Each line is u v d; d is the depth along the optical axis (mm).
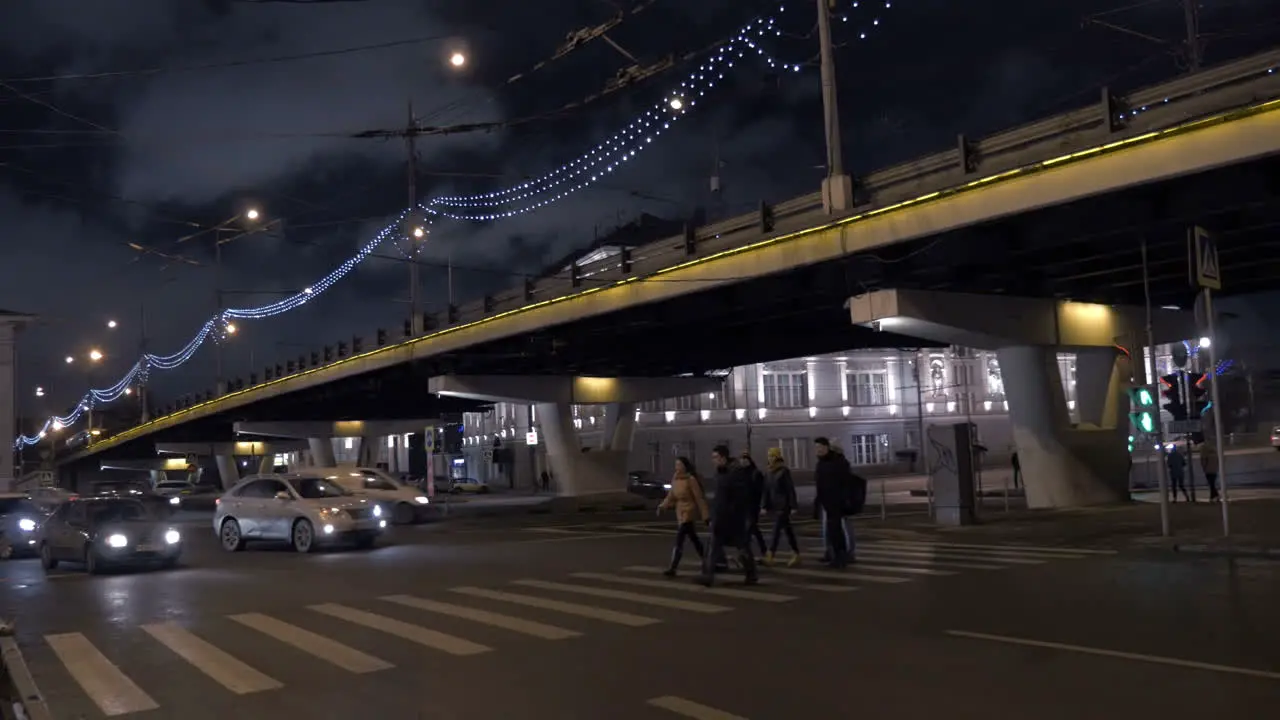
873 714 7176
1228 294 30203
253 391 57562
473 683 8648
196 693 8688
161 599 15070
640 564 17781
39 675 9641
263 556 22125
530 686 8445
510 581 15812
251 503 23578
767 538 22672
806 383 69062
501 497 64062
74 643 11406
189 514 50688
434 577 16719
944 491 23797
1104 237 20781
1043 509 27391
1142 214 19188
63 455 126125
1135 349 20203
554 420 45375
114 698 8602
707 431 66312
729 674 8609
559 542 23484
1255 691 7473
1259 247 22969
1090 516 24328
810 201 24125
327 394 52906
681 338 35312
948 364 71938
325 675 9195
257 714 7883
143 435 82562
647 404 65438
